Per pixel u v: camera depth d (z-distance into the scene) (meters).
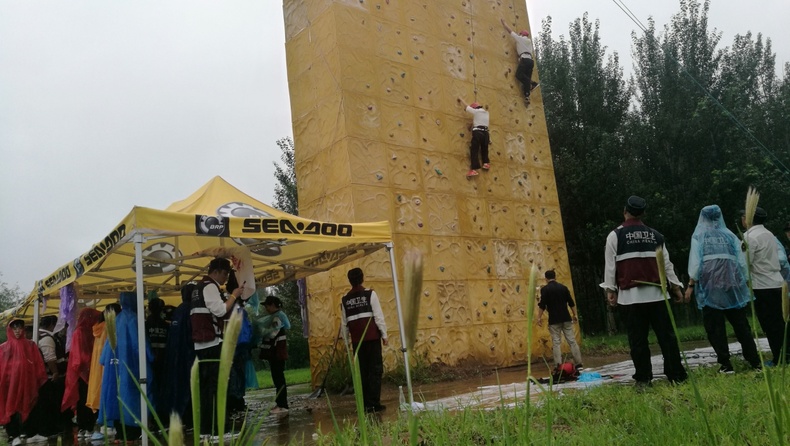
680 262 19.78
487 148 11.87
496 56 13.09
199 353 5.32
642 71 21.58
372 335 6.20
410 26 11.54
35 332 8.22
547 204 13.12
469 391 7.04
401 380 9.08
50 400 7.27
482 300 11.14
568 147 20.56
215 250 6.91
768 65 25.22
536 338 11.73
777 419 1.26
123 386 5.64
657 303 5.41
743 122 19.30
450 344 10.33
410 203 10.58
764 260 5.98
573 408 3.88
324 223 6.35
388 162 10.48
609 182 19.25
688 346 11.93
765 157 19.16
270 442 4.42
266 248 7.84
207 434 5.22
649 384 5.29
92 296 8.84
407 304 0.64
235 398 6.88
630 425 3.28
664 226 18.67
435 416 3.66
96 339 6.28
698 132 19.05
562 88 20.97
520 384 7.12
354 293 6.42
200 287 5.46
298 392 10.21
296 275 9.20
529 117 13.38
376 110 10.56
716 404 3.60
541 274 12.45
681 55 20.48
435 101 11.55
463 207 11.41
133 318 5.91
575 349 8.31
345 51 10.45
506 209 12.22
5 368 7.07
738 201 18.62
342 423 5.16
